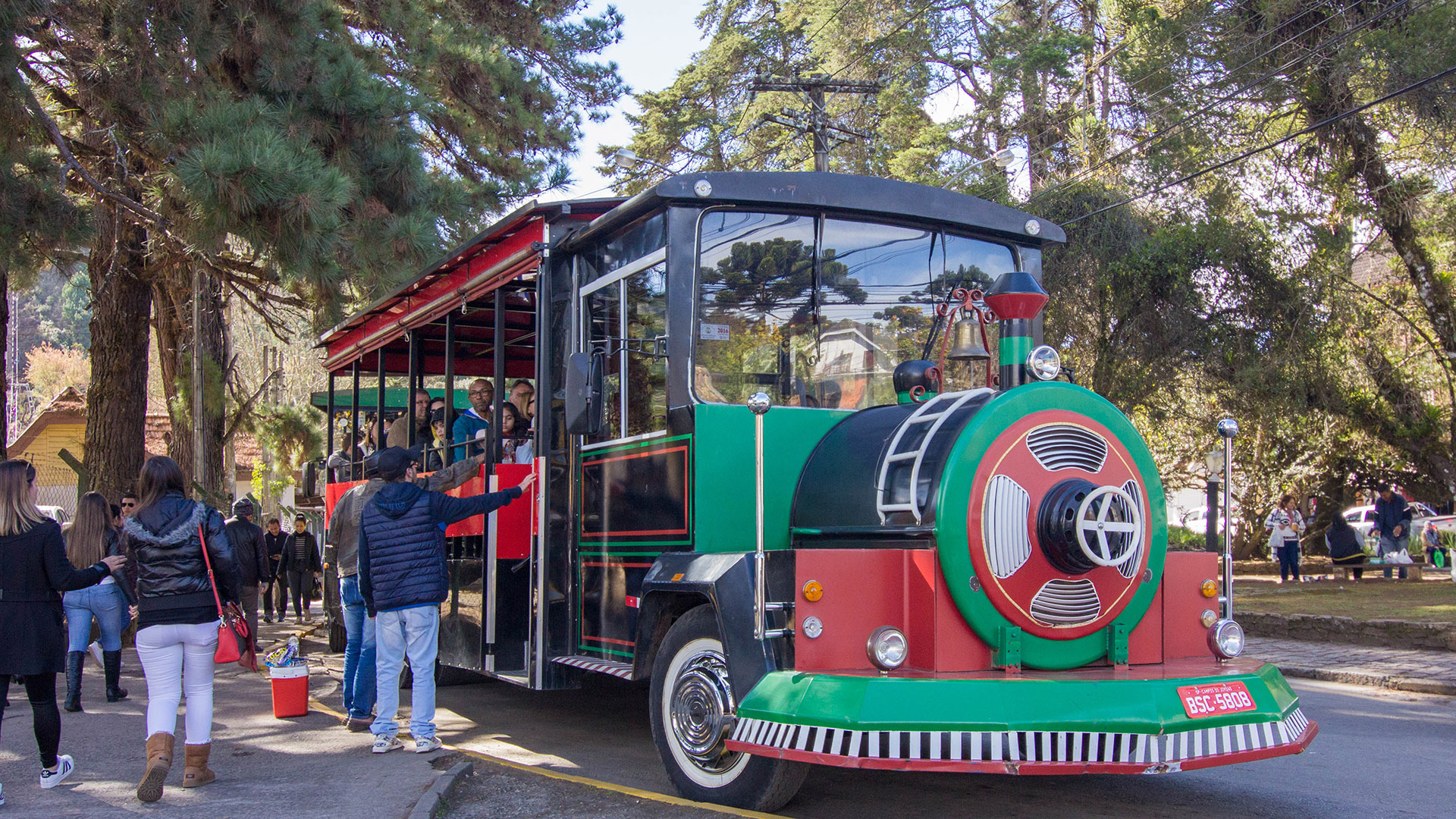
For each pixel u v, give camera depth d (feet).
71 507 106.83
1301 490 85.76
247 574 36.83
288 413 56.80
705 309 18.04
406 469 20.59
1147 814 17.03
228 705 26.30
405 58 47.21
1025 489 15.14
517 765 19.10
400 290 28.99
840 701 13.75
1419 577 64.03
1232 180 66.39
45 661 17.58
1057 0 89.97
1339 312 66.23
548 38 63.16
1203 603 17.08
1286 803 17.85
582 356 18.72
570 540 21.08
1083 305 66.95
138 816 16.03
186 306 53.31
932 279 19.83
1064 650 15.46
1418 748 22.79
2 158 30.14
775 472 17.67
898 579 15.14
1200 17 66.08
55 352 211.20
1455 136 58.39
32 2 29.30
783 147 99.40
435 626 20.38
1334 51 59.82
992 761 13.37
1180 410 70.13
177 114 28.19
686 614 17.01
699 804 16.12
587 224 22.09
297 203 27.07
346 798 16.76
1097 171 68.64
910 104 90.53
